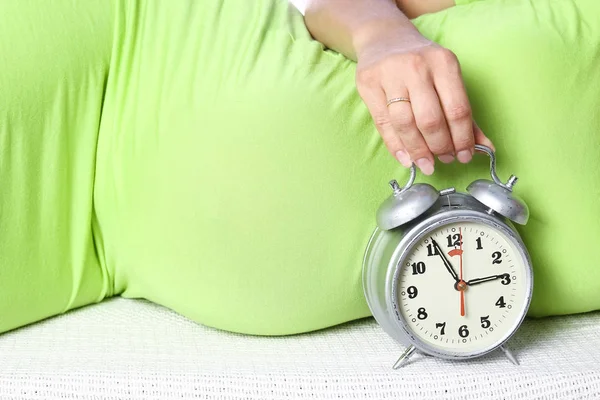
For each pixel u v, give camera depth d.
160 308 1.15
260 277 1.04
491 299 0.98
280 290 1.04
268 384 0.93
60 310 1.11
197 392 0.92
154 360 0.98
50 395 0.92
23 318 1.07
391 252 0.96
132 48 1.10
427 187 0.95
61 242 1.09
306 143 1.01
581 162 1.04
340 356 1.01
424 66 0.92
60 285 1.09
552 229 1.05
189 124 1.04
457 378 0.94
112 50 1.10
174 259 1.06
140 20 1.11
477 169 1.04
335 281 1.04
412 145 0.93
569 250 1.05
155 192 1.06
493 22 1.06
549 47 1.04
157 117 1.07
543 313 1.09
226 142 1.02
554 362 0.98
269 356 1.00
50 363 0.96
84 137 1.09
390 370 0.96
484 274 0.98
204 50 1.06
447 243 0.97
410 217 0.93
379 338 1.06
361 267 1.04
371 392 0.93
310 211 1.02
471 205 0.97
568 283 1.06
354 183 1.02
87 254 1.11
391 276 0.95
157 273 1.09
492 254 0.98
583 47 1.04
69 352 1.00
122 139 1.09
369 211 1.04
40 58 1.04
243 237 1.03
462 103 0.91
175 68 1.07
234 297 1.05
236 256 1.03
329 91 1.02
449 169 1.04
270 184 1.01
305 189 1.02
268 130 1.01
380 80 0.94
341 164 1.02
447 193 0.98
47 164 1.06
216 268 1.04
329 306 1.05
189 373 0.94
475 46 1.04
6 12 1.04
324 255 1.04
